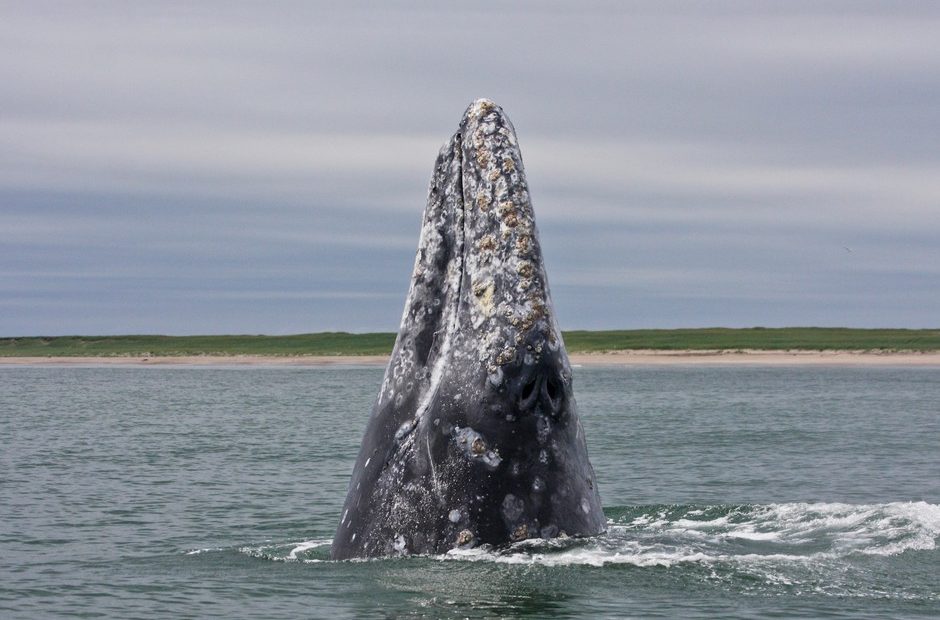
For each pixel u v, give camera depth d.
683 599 30.42
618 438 91.31
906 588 31.78
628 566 32.53
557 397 31.22
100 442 93.69
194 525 50.66
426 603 29.50
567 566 31.02
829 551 35.62
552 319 31.06
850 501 57.50
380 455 32.28
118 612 32.56
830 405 137.75
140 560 41.41
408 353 32.41
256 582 34.91
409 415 32.00
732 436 93.38
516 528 30.75
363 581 31.31
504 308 30.78
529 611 29.16
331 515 53.56
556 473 31.28
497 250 31.28
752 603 30.30
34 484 65.56
